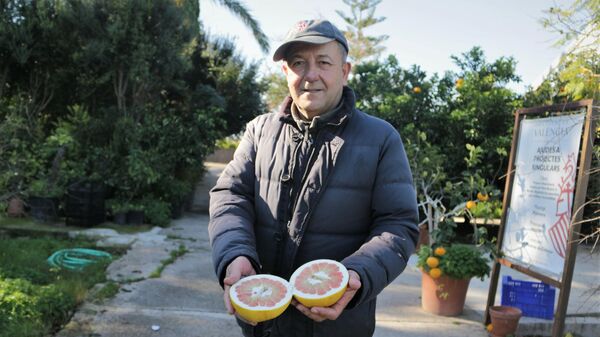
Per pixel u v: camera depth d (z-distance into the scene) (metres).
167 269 5.66
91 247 6.70
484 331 4.14
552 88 7.90
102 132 9.61
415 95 9.05
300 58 1.74
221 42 13.48
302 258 1.74
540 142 3.95
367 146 1.75
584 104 3.40
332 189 1.73
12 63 9.85
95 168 8.85
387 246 1.60
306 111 1.78
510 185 4.28
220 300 4.70
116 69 9.78
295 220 1.74
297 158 1.78
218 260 1.64
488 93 8.52
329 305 1.46
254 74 13.60
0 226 7.27
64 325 3.80
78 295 4.27
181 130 9.93
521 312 4.05
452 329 4.16
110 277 5.14
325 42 1.67
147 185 9.13
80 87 10.35
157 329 3.86
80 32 9.41
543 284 4.31
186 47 10.71
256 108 13.70
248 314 1.45
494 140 8.30
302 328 1.77
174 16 9.89
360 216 1.75
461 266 4.32
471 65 9.52
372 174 1.73
